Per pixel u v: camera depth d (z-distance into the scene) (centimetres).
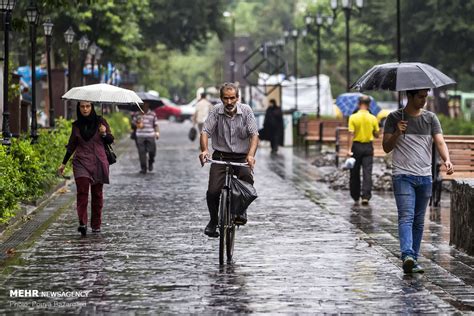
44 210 3503
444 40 10888
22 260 2452
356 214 3456
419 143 2342
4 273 2272
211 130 2452
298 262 2425
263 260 2455
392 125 2356
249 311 1873
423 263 2408
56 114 8062
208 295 2025
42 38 8375
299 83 10750
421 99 2331
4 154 3120
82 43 7062
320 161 6106
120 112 10988
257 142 2428
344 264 2395
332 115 11275
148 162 6031
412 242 2366
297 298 1992
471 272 2284
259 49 9562
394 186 2350
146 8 9719
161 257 2502
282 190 4388
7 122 3625
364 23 11762
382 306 1917
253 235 2902
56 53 8919
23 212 3331
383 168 5044
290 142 8625
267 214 3447
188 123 16975
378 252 2581
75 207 3600
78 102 2928
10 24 3859
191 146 8450
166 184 4684
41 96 9806
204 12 12688
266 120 7525
